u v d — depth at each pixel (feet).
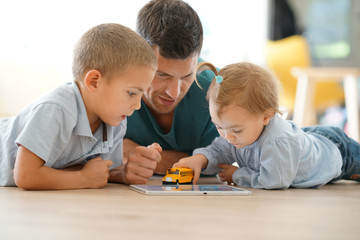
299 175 4.45
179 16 4.26
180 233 2.13
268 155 4.23
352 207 3.14
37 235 2.06
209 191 3.58
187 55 4.27
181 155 5.53
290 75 12.82
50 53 11.64
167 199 3.25
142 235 2.07
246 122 4.17
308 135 4.77
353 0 12.75
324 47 12.89
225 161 4.95
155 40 4.26
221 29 13.11
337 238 2.14
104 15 12.01
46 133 3.57
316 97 12.65
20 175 3.53
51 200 3.06
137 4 12.07
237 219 2.52
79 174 3.77
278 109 4.37
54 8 11.66
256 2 13.06
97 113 3.91
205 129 5.51
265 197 3.57
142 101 5.30
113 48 3.68
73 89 3.88
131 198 3.25
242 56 13.14
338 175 4.80
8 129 4.02
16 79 11.05
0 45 11.03
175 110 5.27
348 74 10.73
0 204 2.86
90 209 2.72
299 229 2.31
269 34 12.98
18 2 11.36
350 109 11.03
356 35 12.75
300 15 12.92
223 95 4.15
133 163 4.21
